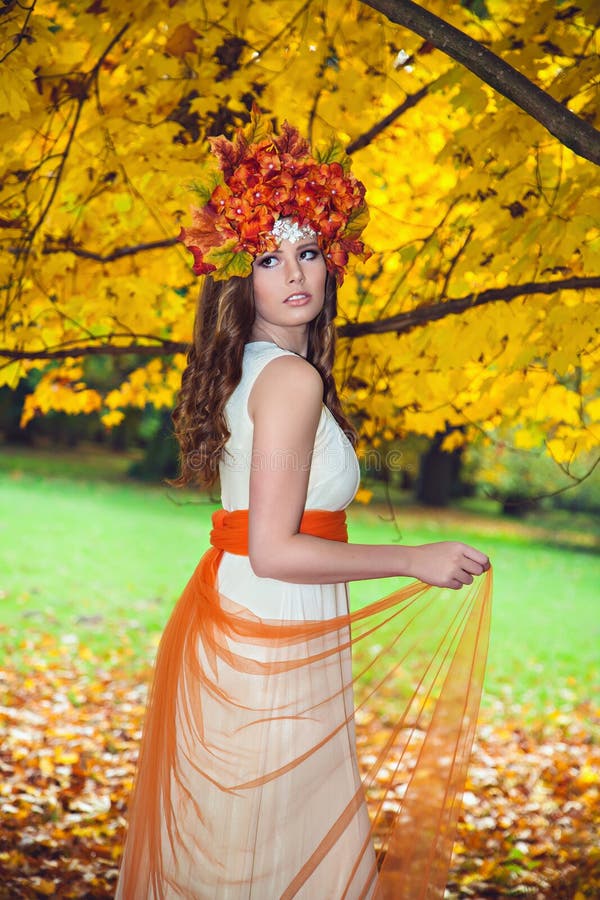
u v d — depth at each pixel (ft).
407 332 12.38
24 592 31.42
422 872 7.17
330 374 7.89
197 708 7.07
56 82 10.79
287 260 7.14
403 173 12.49
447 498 63.93
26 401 14.23
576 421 11.68
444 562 6.55
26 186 10.96
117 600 31.53
